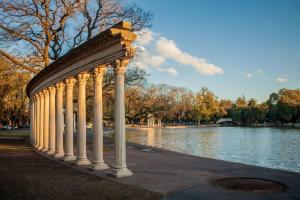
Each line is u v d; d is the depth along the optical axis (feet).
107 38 59.98
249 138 248.93
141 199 43.88
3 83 153.17
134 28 134.31
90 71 70.28
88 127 375.66
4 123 382.63
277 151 152.56
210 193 46.91
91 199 44.16
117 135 60.75
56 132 90.33
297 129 406.00
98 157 67.87
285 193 46.37
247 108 573.33
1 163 79.77
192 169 69.15
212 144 193.88
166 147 174.50
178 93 555.28
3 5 122.72
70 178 59.31
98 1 133.08
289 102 470.39
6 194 47.06
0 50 128.98
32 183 54.95
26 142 154.81
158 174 62.90
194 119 600.80
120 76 60.44
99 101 68.03
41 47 136.15
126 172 60.80
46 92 105.70
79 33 137.08
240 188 49.88
